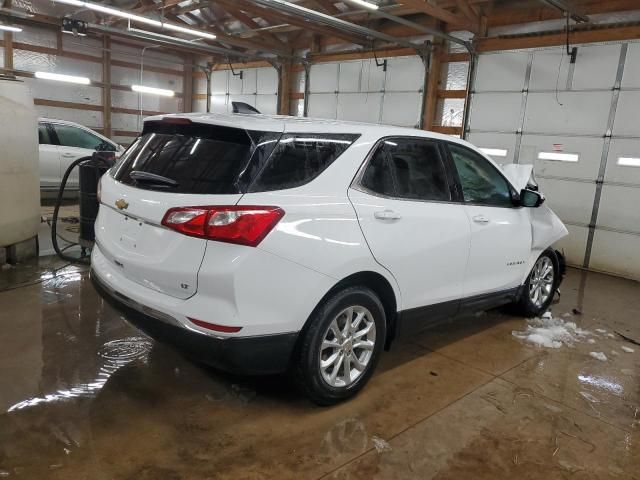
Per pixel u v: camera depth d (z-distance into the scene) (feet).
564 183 24.72
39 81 40.55
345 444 8.20
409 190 10.24
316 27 32.09
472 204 11.81
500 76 26.78
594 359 12.50
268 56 40.83
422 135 10.93
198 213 7.60
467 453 8.21
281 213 7.88
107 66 43.98
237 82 44.86
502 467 7.93
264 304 7.83
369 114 34.01
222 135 8.46
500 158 27.09
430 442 8.43
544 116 25.25
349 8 31.76
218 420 8.64
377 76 33.30
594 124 23.57
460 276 11.44
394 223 9.55
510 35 26.22
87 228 17.76
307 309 8.32
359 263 8.91
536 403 10.03
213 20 39.24
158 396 9.29
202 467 7.41
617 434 9.10
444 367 11.47
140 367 10.34
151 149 9.23
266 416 8.86
